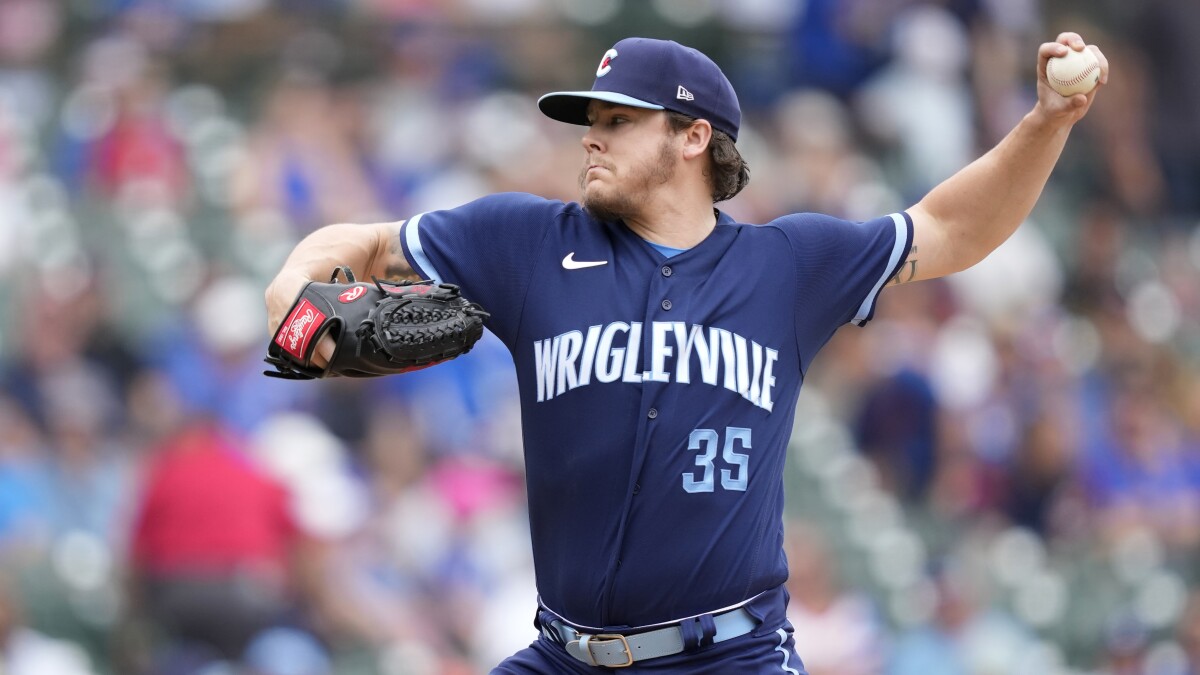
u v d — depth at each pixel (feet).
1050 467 125.49
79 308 108.27
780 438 39.17
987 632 112.98
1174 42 171.01
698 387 37.81
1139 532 126.41
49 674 86.74
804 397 123.34
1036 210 150.82
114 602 91.35
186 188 125.59
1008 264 138.82
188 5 144.56
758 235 39.86
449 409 104.94
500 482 102.12
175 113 133.80
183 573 82.38
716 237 39.63
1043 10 168.35
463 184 130.00
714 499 37.63
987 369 128.67
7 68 139.74
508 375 108.78
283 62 142.51
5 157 125.59
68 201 122.62
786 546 100.63
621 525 37.47
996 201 41.16
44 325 105.91
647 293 38.55
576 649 38.63
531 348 38.96
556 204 40.34
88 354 107.34
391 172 131.03
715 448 37.73
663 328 38.06
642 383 37.78
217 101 138.82
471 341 37.78
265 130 130.11
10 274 110.93
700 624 37.73
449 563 96.27
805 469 116.88
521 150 135.23
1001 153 41.04
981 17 160.76
